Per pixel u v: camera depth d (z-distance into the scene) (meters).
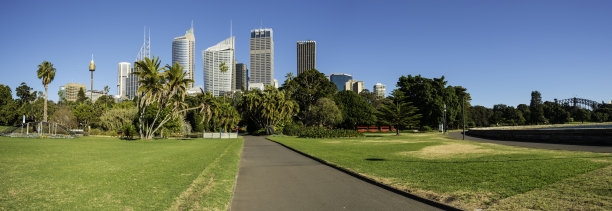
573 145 20.23
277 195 8.37
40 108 93.56
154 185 8.75
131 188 8.27
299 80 76.00
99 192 7.71
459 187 8.19
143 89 38.56
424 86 67.00
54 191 7.74
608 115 122.75
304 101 74.69
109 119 54.19
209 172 11.43
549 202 6.43
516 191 7.46
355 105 75.88
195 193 7.96
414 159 14.77
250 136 57.69
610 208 5.82
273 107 60.56
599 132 20.45
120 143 29.34
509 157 13.82
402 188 8.54
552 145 20.81
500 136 33.53
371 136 46.47
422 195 7.71
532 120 116.81
